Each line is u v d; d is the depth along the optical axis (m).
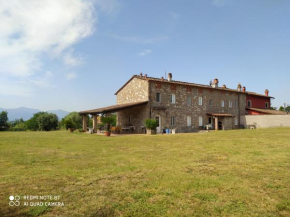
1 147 10.93
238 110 33.06
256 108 35.28
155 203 3.87
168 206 3.75
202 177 5.33
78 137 17.17
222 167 6.31
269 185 4.73
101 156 8.29
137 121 24.59
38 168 6.34
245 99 34.53
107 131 18.88
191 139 14.39
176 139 14.66
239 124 32.94
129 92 26.58
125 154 8.71
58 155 8.53
